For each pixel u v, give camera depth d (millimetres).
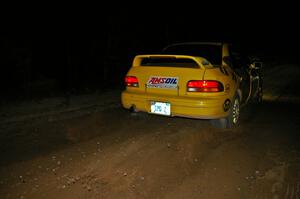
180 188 3465
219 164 4133
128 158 4254
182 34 19359
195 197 3283
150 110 5348
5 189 3359
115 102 7980
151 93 5371
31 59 10125
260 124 6160
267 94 10078
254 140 5152
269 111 7398
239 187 3510
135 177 3703
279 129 5812
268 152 4605
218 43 6129
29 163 4008
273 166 4090
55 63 11508
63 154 4328
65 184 3500
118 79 12086
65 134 5215
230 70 5648
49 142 4809
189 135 5312
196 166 4059
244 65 6707
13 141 4805
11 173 3721
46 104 7336
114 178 3668
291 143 5023
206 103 4871
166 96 5164
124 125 5840
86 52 12328
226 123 5629
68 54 11094
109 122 6023
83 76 11586
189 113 4996
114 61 13148
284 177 3771
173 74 5152
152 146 4734
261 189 3469
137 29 14805
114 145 4734
